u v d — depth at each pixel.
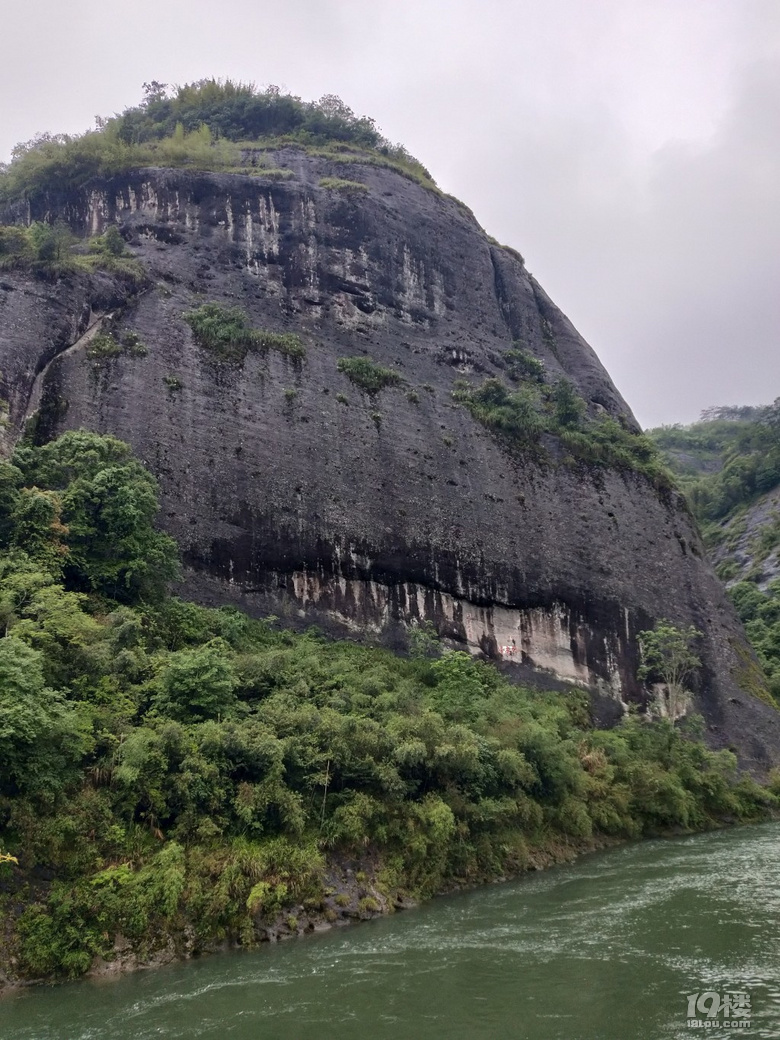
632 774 35.34
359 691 29.05
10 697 18.70
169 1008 14.92
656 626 46.38
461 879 24.64
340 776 23.39
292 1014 14.30
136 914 17.86
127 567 29.20
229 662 26.27
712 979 14.79
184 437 38.84
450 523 43.84
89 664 23.22
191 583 35.31
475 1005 14.25
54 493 28.86
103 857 18.88
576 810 30.52
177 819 20.17
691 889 22.67
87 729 20.53
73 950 17.12
